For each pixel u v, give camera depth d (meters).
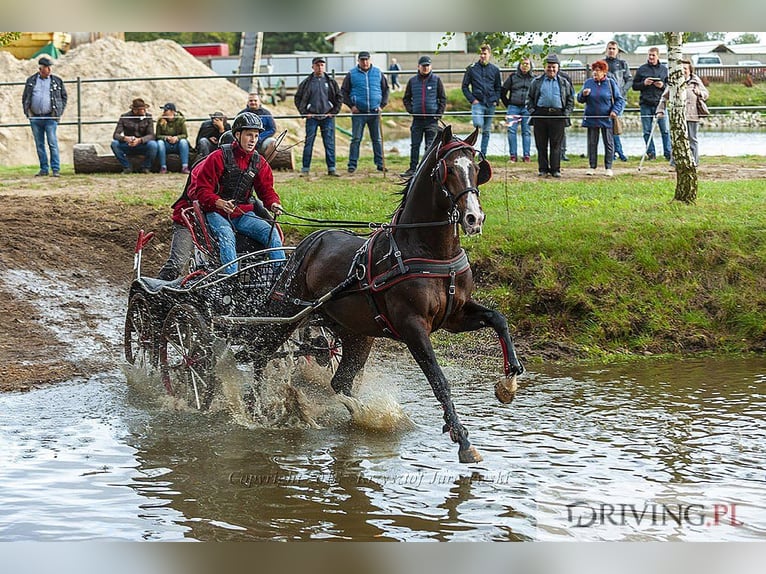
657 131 24.94
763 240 11.34
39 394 8.77
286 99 36.53
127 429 7.84
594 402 8.49
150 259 12.49
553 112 15.21
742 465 6.84
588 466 6.87
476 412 8.25
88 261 12.23
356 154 16.39
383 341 10.55
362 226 7.95
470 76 16.17
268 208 8.55
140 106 16.88
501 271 11.02
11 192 14.89
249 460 7.11
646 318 10.55
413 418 8.15
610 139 15.80
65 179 16.34
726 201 13.09
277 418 8.08
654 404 8.41
